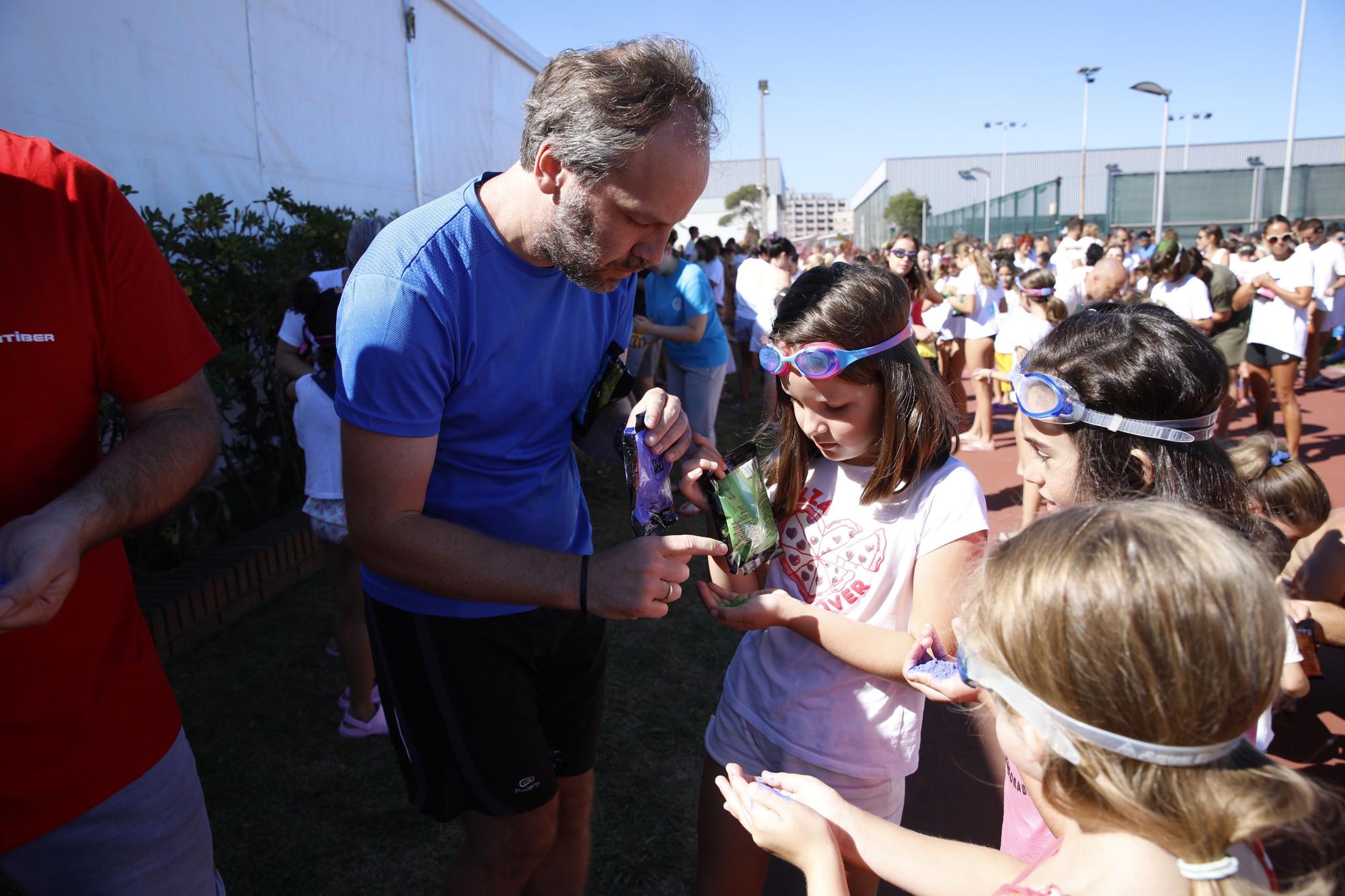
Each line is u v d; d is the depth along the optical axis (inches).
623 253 58.7
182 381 59.6
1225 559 33.2
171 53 189.0
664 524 70.6
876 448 68.2
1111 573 33.5
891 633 65.7
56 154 54.1
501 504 69.5
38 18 155.9
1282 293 263.3
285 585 170.6
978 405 308.2
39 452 52.5
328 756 118.6
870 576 69.4
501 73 393.7
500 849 73.4
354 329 58.8
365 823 105.7
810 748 68.8
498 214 62.5
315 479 114.1
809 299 64.9
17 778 52.3
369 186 277.1
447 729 70.0
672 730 126.3
